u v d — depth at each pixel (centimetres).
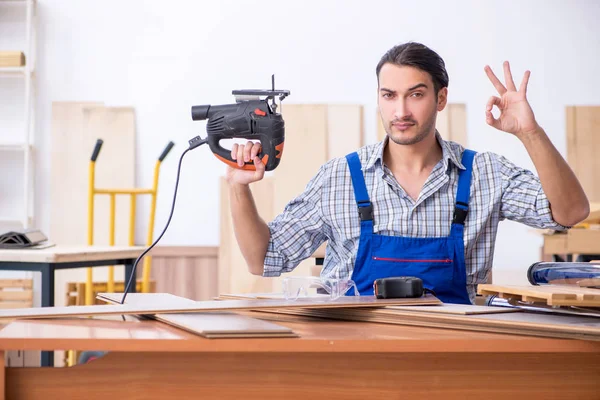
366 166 229
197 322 138
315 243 235
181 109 541
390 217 224
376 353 136
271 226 229
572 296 136
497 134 540
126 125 538
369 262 218
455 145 232
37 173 537
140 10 539
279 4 541
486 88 541
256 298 186
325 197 231
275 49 542
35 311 156
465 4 541
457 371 137
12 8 536
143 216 539
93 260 349
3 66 511
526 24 541
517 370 137
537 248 539
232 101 541
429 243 216
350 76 543
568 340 131
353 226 228
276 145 184
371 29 543
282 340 127
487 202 224
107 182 534
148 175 539
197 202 541
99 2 539
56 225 532
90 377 132
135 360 132
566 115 539
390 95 214
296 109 539
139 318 159
